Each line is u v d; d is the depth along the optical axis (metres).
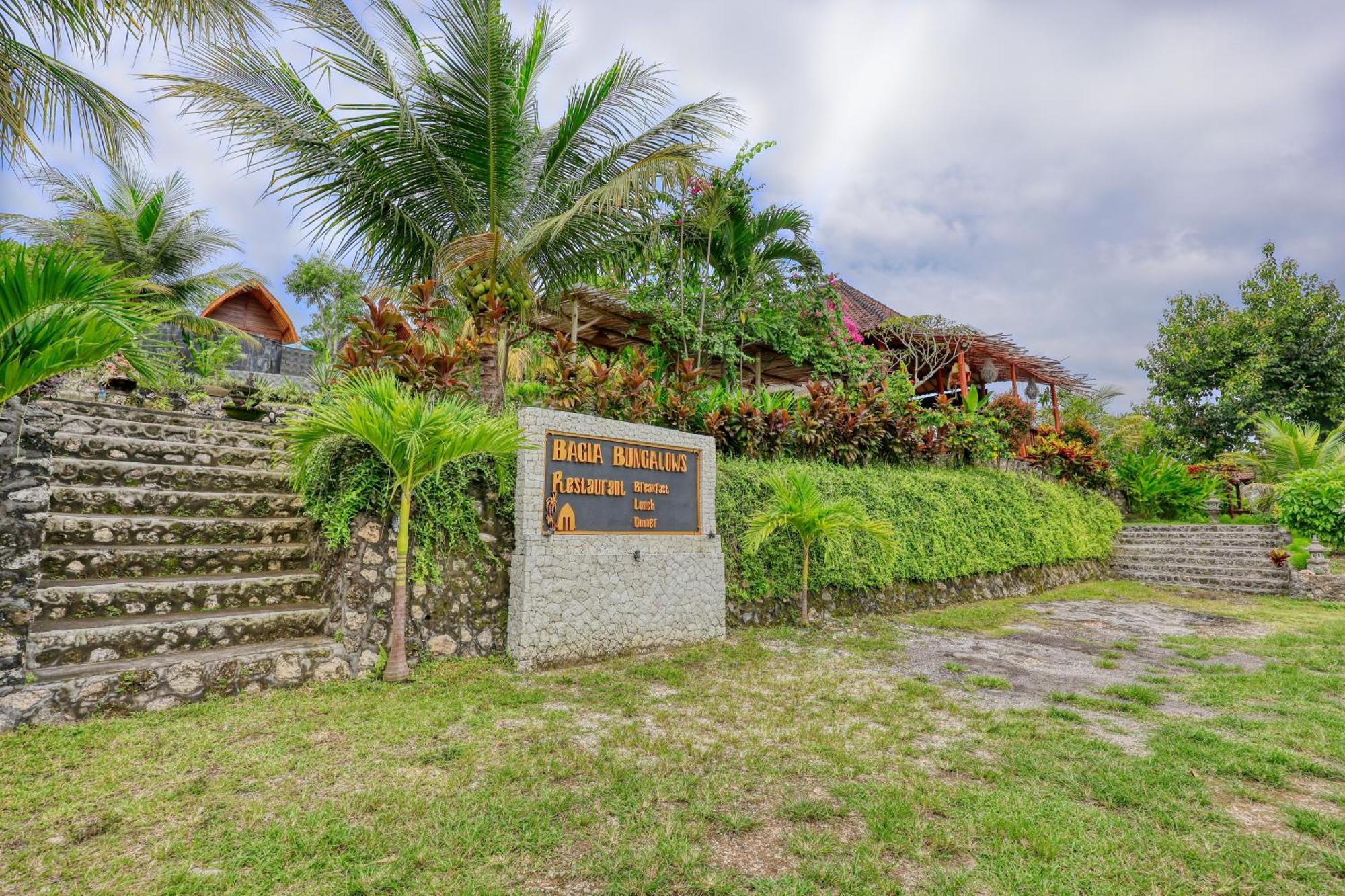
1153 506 17.52
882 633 7.54
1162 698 5.00
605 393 7.39
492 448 5.17
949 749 3.87
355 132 6.66
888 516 9.45
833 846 2.73
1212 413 21.30
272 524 5.99
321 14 6.54
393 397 5.00
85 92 5.66
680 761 3.57
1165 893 2.42
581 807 3.02
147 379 4.14
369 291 7.90
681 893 2.39
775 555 8.11
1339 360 19.81
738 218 11.45
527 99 8.03
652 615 6.51
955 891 2.41
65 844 2.60
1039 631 7.86
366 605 5.12
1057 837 2.79
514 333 8.14
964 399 14.01
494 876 2.46
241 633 4.80
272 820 2.82
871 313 17.67
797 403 10.31
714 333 11.76
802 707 4.64
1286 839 2.85
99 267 3.59
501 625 5.96
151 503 5.71
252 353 16.53
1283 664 6.14
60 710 3.73
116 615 4.59
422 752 3.60
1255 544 13.19
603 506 6.37
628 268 10.02
